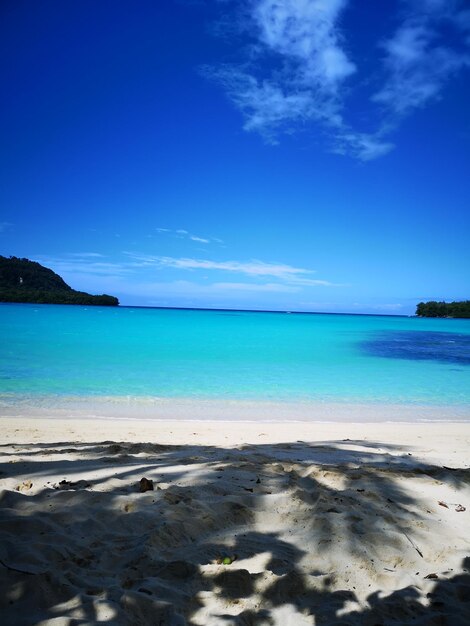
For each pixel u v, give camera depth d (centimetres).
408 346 3253
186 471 468
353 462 570
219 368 1769
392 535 335
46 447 607
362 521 353
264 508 373
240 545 311
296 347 2862
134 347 2481
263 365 1900
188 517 340
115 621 215
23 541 288
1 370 1516
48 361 1767
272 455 593
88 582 252
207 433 805
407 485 457
